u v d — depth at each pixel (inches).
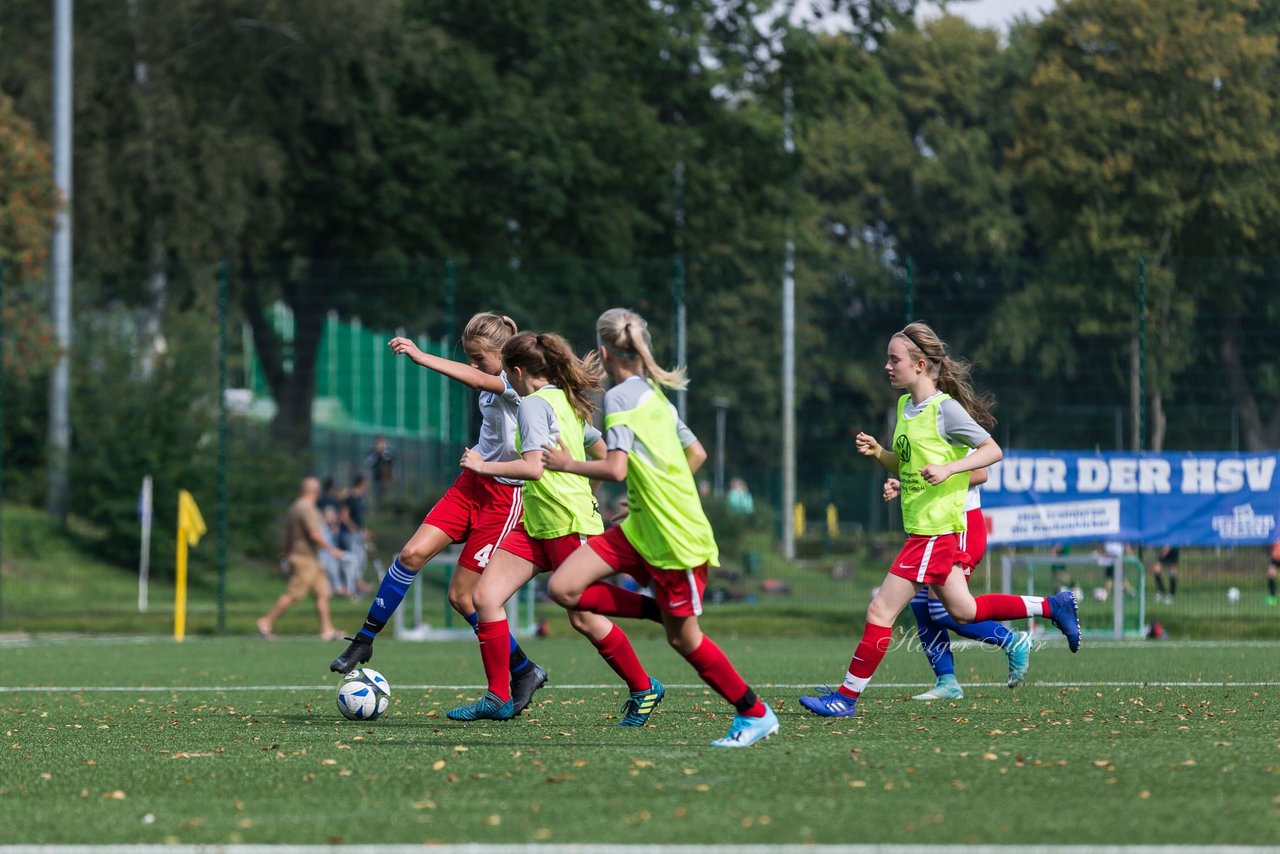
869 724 928.9
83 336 2849.4
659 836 557.6
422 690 1242.6
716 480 2539.4
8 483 2810.0
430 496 3174.2
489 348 970.7
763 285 2432.3
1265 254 4446.4
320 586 2091.5
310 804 639.8
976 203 6432.1
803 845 537.6
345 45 3272.6
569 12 3489.2
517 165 3270.2
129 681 1386.6
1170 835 550.0
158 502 2795.3
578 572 780.0
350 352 4328.3
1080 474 1889.8
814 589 2204.7
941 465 952.3
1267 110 4382.4
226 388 2262.6
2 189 2778.1
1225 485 1892.2
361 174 3398.1
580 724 950.4
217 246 3307.1
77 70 3277.6
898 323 2319.1
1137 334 2098.9
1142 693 1136.8
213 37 3395.7
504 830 574.2
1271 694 1122.7
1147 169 4495.6
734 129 3695.9
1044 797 631.8
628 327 773.3
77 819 613.0
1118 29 4557.1
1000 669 1384.1
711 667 789.2
